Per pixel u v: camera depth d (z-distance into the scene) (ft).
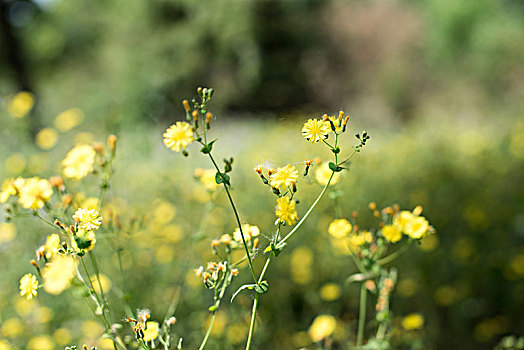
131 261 8.43
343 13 57.62
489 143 18.69
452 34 55.31
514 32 50.65
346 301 9.46
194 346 7.32
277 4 55.72
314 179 5.42
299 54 56.70
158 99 23.77
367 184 13.19
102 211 7.00
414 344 7.48
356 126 27.43
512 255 10.66
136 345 4.26
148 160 12.16
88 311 7.35
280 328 8.54
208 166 13.99
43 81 66.90
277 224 3.70
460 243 10.75
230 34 55.26
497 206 12.85
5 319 7.70
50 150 12.29
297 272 9.17
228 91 55.16
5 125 12.03
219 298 4.13
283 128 19.88
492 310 9.78
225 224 10.37
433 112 35.99
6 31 35.22
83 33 75.46
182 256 9.30
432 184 13.65
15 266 8.22
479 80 50.62
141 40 57.67
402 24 57.06
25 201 4.33
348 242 6.06
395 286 9.37
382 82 51.37
